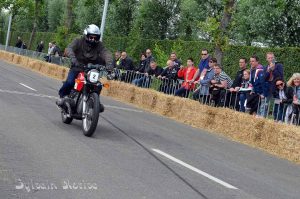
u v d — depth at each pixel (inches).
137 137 562.3
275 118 705.0
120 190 325.1
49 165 369.1
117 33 2353.6
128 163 410.9
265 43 1503.4
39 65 1745.8
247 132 682.8
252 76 742.5
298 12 1407.5
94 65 531.8
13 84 1017.5
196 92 879.7
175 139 599.8
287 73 1118.4
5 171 338.3
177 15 2162.9
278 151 617.3
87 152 432.1
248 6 1541.6
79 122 609.3
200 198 330.6
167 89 994.1
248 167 483.8
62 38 1825.8
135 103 1027.9
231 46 1306.6
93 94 512.1
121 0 2315.5
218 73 827.4
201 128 788.6
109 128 602.9
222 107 765.3
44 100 795.4
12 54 2198.6
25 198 287.1
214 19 930.1
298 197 378.6
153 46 1743.4
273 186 406.6
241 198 346.6
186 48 1540.4
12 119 557.3
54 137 482.9
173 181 369.1
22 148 415.5
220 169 446.6
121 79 1192.8
